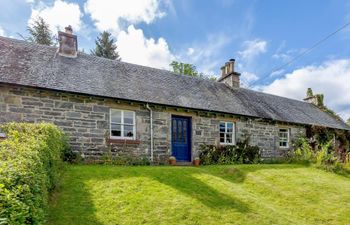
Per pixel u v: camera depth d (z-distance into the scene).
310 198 8.14
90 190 6.38
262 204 6.94
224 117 13.96
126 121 11.41
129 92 11.59
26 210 2.98
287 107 18.98
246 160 13.99
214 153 13.16
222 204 6.53
